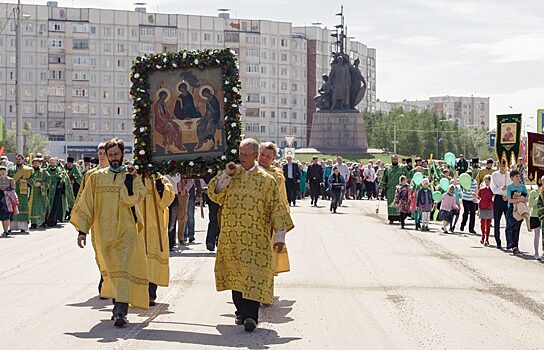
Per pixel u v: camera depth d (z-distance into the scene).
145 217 12.79
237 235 11.23
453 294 14.57
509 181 22.92
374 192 51.41
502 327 11.75
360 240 24.22
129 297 11.45
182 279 15.85
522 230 29.58
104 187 11.62
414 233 27.20
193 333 11.10
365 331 11.34
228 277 11.35
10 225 27.20
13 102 113.00
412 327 11.64
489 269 18.11
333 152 79.12
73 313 12.39
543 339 11.02
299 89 131.38
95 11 113.69
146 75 13.65
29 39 112.38
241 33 123.19
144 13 116.19
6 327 11.34
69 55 113.31
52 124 113.69
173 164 13.44
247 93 124.94
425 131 131.38
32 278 15.95
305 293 14.48
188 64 13.54
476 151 163.88
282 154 62.06
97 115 114.56
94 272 16.83
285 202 13.66
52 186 29.38
